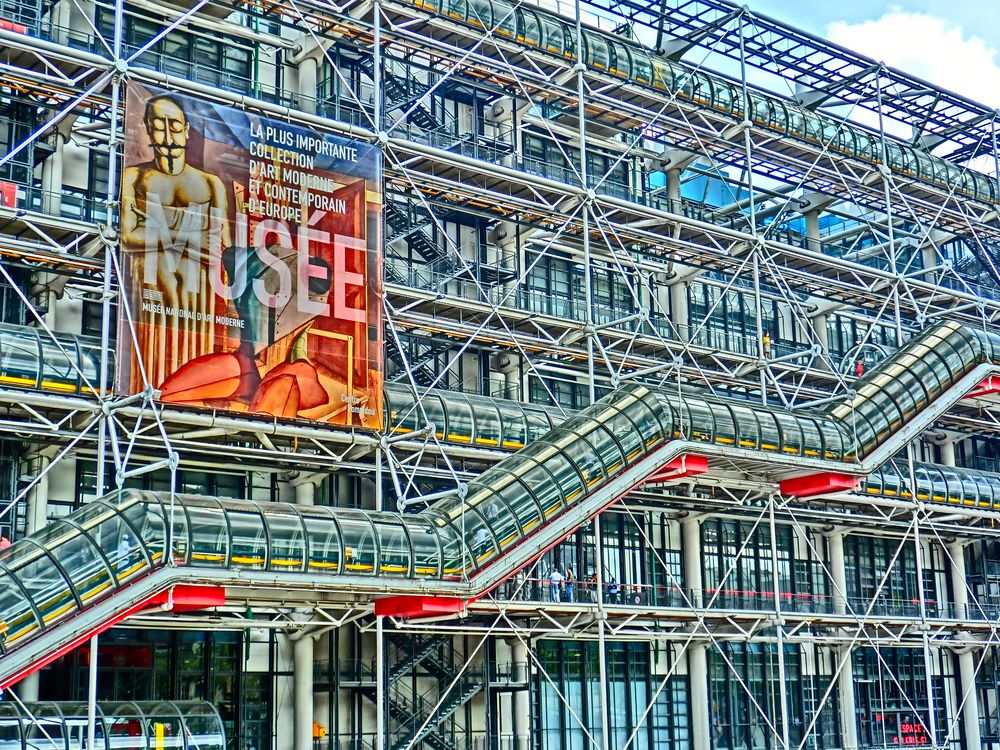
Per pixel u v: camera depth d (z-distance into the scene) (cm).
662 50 4684
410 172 3722
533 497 3456
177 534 2881
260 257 3338
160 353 3150
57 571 2734
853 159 4916
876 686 5078
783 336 5244
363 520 3206
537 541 3438
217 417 3288
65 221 3141
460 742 3922
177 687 3428
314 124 3553
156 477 3547
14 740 2830
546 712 4159
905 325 5312
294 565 3034
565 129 4588
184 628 3384
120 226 3144
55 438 3291
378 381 3494
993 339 4525
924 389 4288
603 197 4022
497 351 4269
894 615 4850
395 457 3678
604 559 4369
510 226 4375
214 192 3291
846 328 5500
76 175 3528
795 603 4831
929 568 5388
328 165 3494
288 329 3353
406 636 3769
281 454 3447
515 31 4084
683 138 4666
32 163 3409
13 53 3250
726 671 4634
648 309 4391
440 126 4178
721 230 4306
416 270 4028
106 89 3422
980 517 4994
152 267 3166
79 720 2953
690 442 3716
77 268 3288
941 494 4800
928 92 5200
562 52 4188
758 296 4325
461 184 3841
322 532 3103
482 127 4450
